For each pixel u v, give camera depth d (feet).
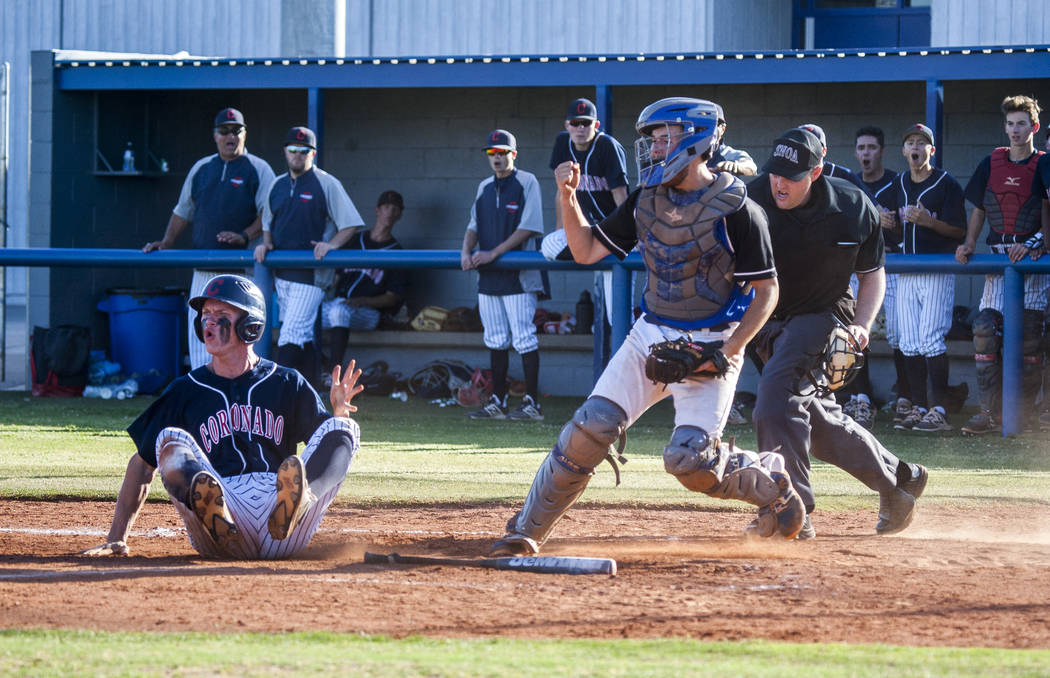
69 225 134.62
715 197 44.65
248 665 28.32
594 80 124.88
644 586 42.14
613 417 46.55
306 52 153.38
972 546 53.36
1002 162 97.96
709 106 44.70
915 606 38.91
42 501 65.98
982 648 32.68
